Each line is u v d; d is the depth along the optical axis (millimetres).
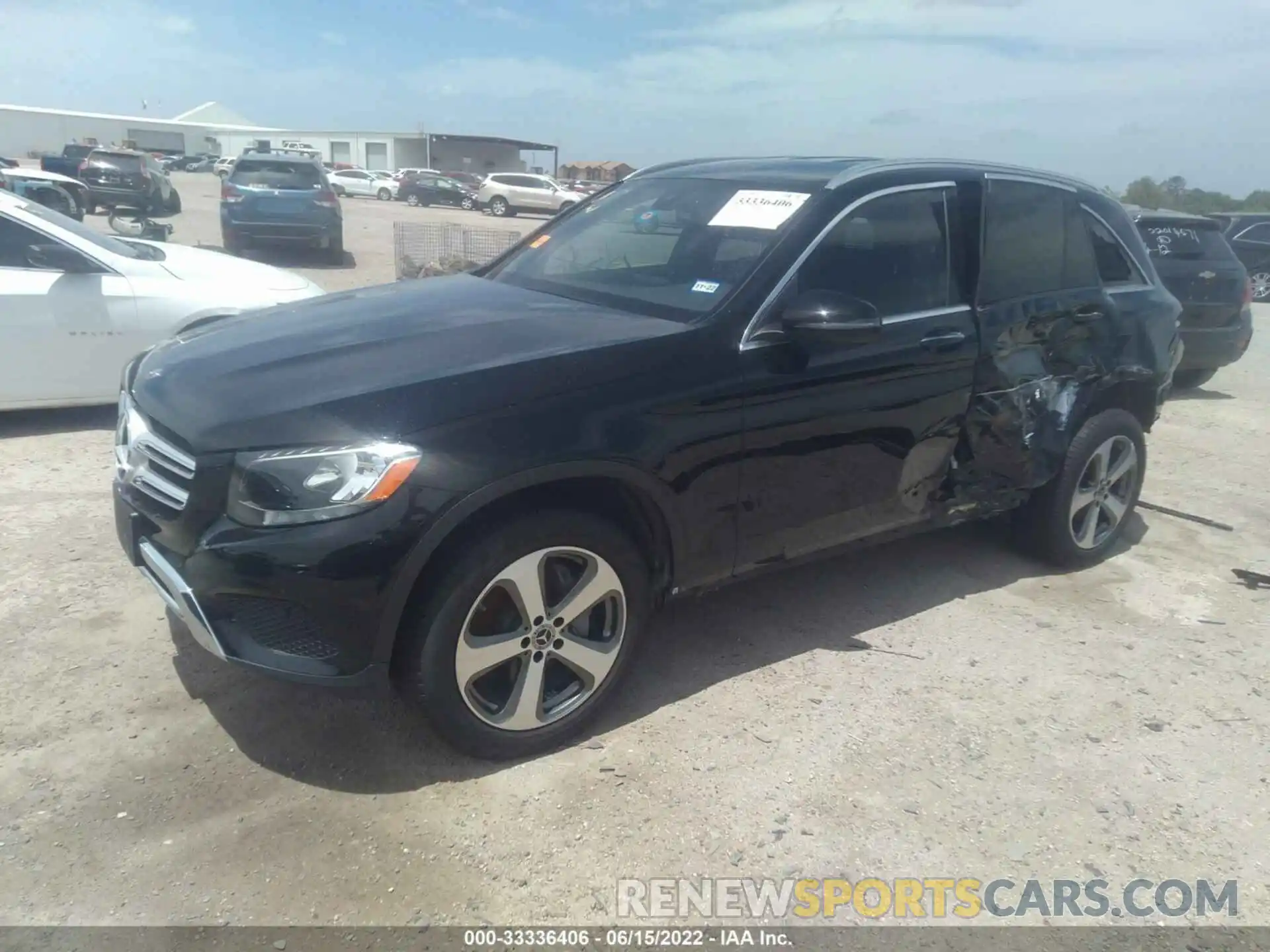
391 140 65312
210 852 2615
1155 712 3572
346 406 2719
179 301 6266
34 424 6219
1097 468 4672
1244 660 4004
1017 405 4172
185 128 80062
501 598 2941
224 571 2664
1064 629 4176
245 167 16031
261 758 3002
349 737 3123
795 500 3539
